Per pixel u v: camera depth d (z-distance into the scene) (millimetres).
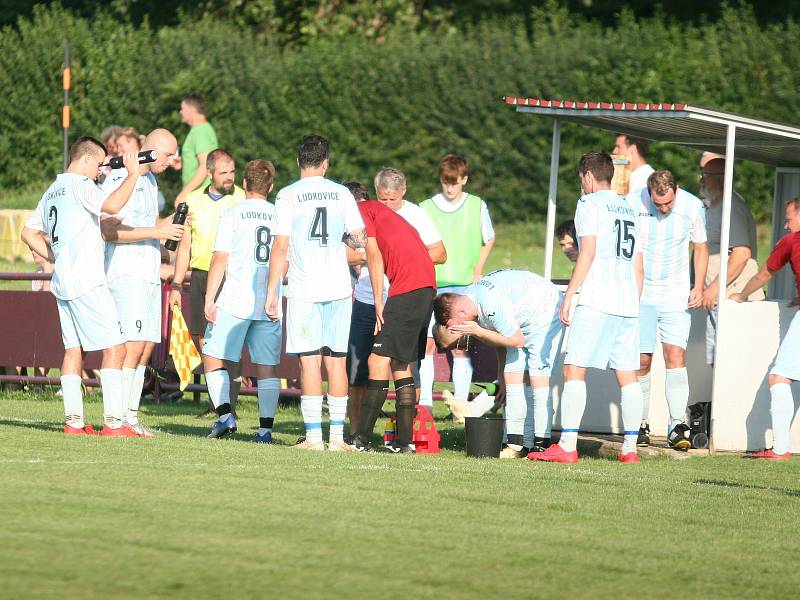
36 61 126188
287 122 117500
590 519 25734
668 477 32469
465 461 33938
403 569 20750
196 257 43594
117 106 123250
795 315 37281
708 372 41406
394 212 36312
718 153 46781
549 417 37000
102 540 21734
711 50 111125
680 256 38844
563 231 45219
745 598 20188
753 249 42969
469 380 43812
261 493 26516
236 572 20062
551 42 115312
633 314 35469
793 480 32812
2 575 19344
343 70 116750
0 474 27500
